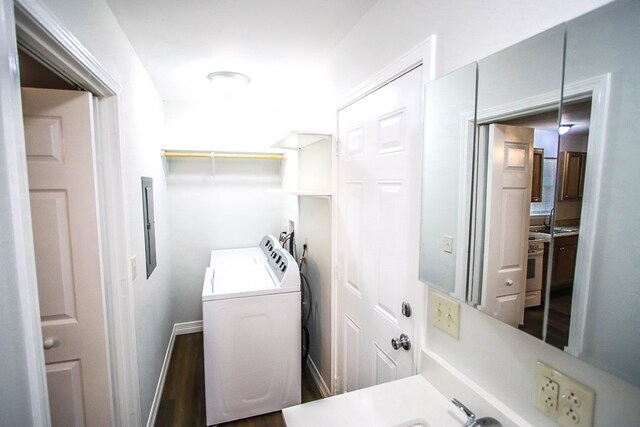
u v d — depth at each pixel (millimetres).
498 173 808
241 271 2455
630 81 534
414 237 1198
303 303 2686
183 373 2619
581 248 617
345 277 1858
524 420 786
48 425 708
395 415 976
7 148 609
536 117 696
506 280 792
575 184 623
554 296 675
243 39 1770
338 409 1005
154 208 2330
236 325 1951
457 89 935
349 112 1734
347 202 1796
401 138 1267
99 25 1271
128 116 1671
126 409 1502
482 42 856
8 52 617
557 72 649
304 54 1975
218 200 3350
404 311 1251
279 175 3512
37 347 676
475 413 914
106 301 1447
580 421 658
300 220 2762
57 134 1208
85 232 1267
